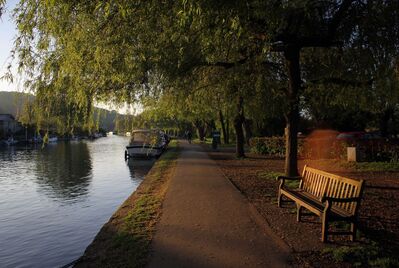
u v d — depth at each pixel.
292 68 12.51
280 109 13.54
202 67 11.70
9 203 15.02
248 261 5.29
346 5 10.16
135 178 21.33
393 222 7.29
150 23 7.20
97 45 7.31
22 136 70.62
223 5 5.62
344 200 6.05
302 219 7.62
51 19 6.68
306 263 5.20
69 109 8.73
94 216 12.15
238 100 14.67
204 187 12.13
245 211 8.43
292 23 9.77
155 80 10.21
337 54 12.41
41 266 7.88
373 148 18.17
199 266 5.14
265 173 15.37
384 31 10.58
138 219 8.02
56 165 31.22
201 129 58.34
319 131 36.69
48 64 7.29
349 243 6.04
